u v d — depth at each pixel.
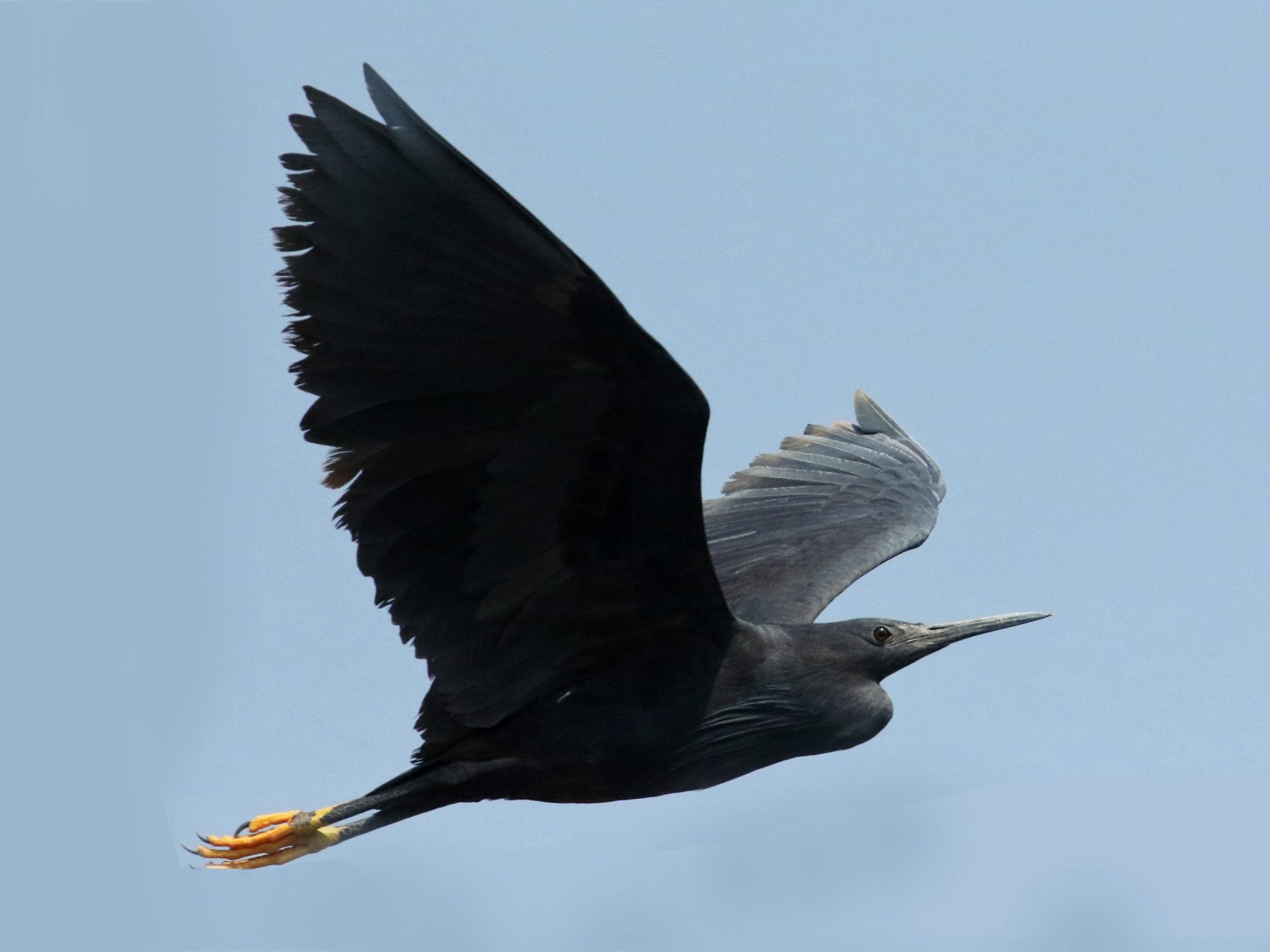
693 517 12.26
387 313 11.25
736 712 13.19
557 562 12.37
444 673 12.59
